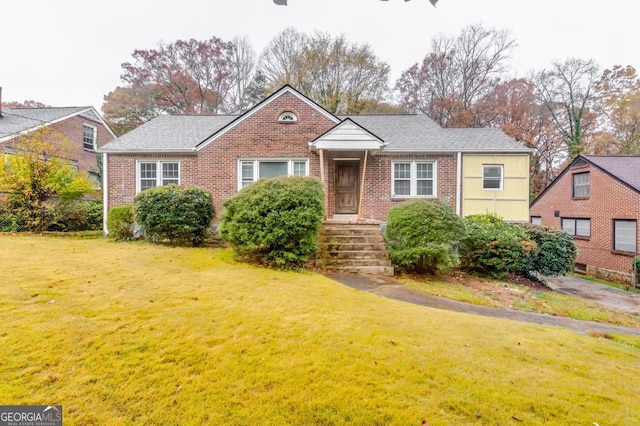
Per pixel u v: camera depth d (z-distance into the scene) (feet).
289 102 37.52
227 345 10.62
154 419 7.20
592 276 52.13
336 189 39.83
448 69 97.40
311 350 10.55
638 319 21.98
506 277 29.45
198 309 13.65
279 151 37.37
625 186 48.01
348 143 34.50
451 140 40.52
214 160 37.22
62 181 36.91
